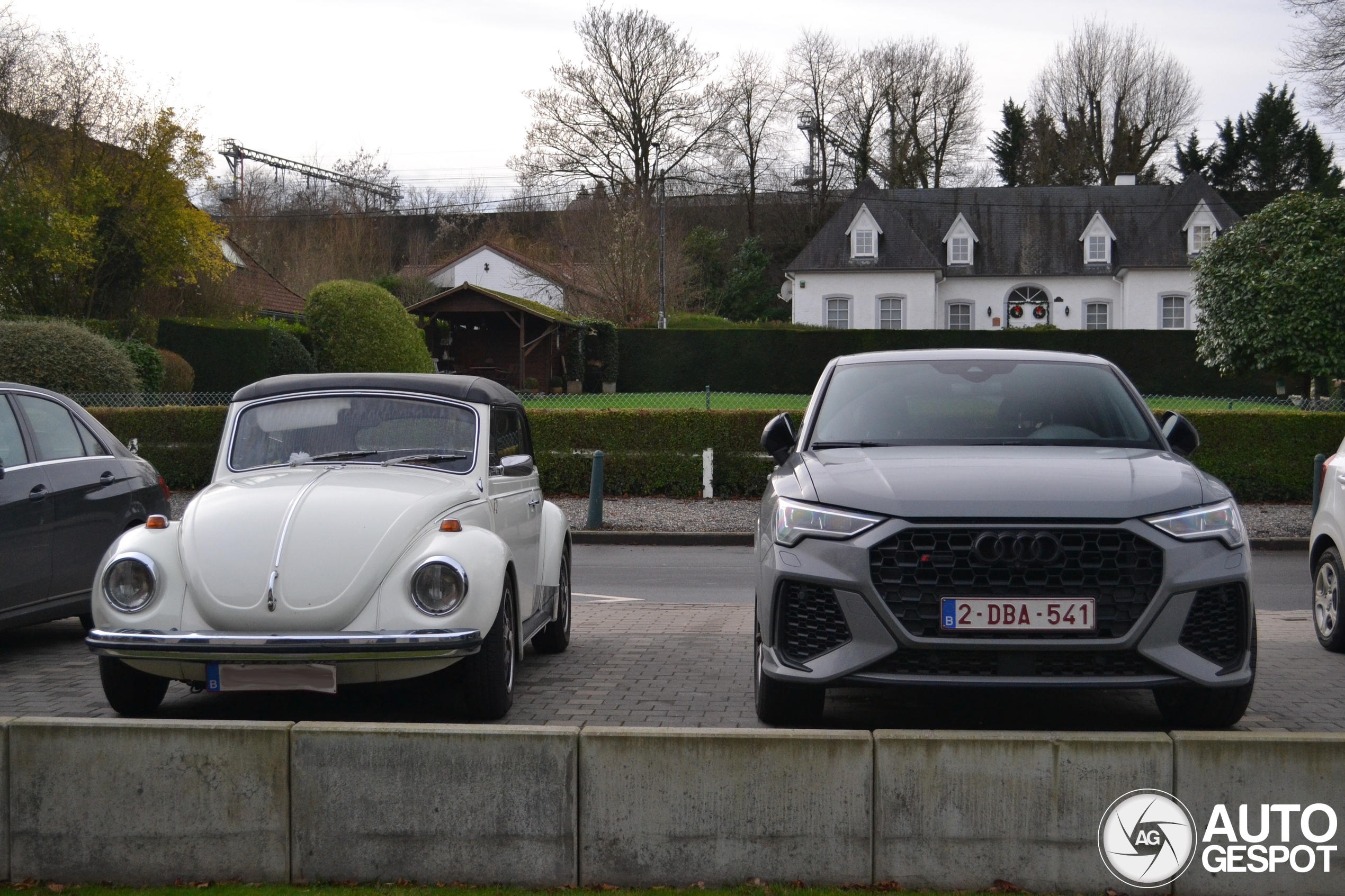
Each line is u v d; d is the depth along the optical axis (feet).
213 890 12.10
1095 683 14.57
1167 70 237.86
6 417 23.41
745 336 149.48
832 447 18.56
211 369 96.17
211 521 16.98
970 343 147.64
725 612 30.19
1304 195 86.69
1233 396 141.79
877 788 11.94
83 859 12.40
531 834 12.14
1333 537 24.17
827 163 242.37
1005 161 259.39
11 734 12.46
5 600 22.41
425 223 284.82
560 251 231.30
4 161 91.86
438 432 20.30
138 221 95.76
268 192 251.60
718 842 12.03
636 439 56.95
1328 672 22.31
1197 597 14.97
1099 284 183.42
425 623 16.12
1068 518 14.73
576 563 41.63
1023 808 11.86
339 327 110.22
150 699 17.94
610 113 184.03
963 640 14.64
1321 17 102.17
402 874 12.24
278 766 12.32
